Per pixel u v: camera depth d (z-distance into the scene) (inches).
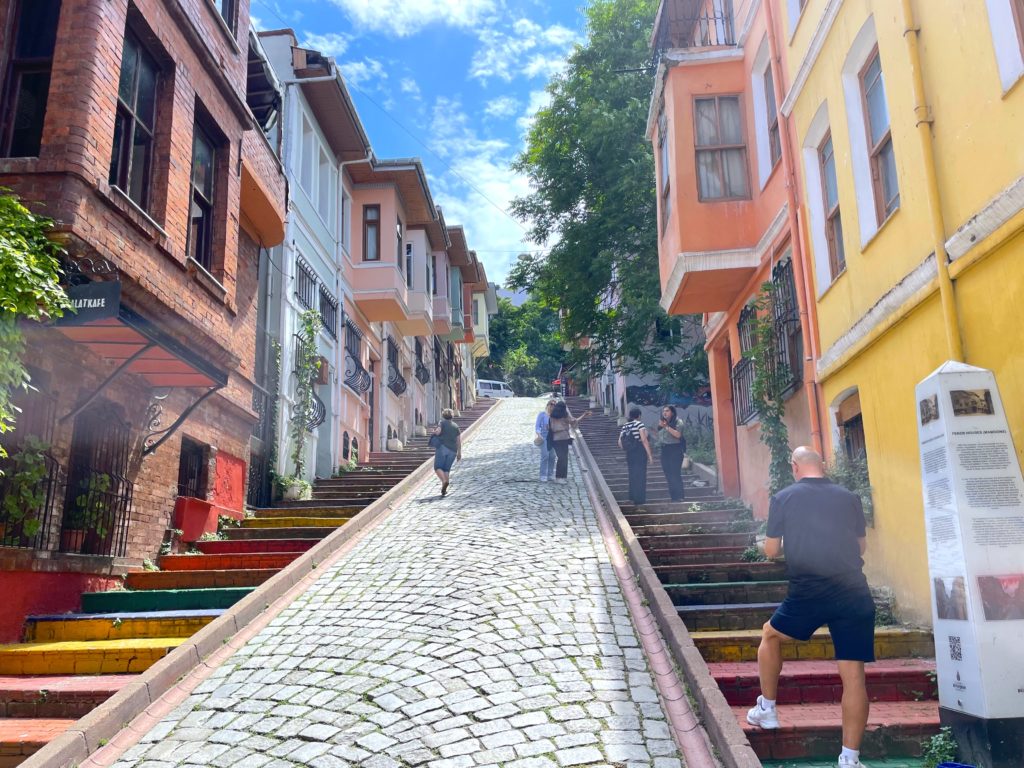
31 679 249.8
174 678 229.1
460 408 1589.6
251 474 506.9
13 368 236.8
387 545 388.5
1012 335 200.1
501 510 469.1
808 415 368.2
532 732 185.5
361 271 757.9
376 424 839.7
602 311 840.9
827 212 349.4
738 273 438.6
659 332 821.2
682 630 233.8
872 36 293.0
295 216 593.3
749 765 158.6
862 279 298.5
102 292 255.1
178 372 339.0
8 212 241.6
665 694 204.5
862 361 297.0
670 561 346.9
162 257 322.7
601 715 193.3
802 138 359.6
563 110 815.1
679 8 569.0
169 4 343.6
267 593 299.3
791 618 192.4
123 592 311.9
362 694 211.2
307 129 651.5
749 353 405.7
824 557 189.9
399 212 823.1
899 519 268.1
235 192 415.2
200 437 426.3
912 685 223.1
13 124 285.0
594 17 828.0
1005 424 192.5
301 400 573.9
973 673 177.8
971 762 178.2
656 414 941.8
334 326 682.2
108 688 231.6
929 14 240.8
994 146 207.6
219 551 402.0
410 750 179.5
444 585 305.7
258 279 534.9
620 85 779.4
